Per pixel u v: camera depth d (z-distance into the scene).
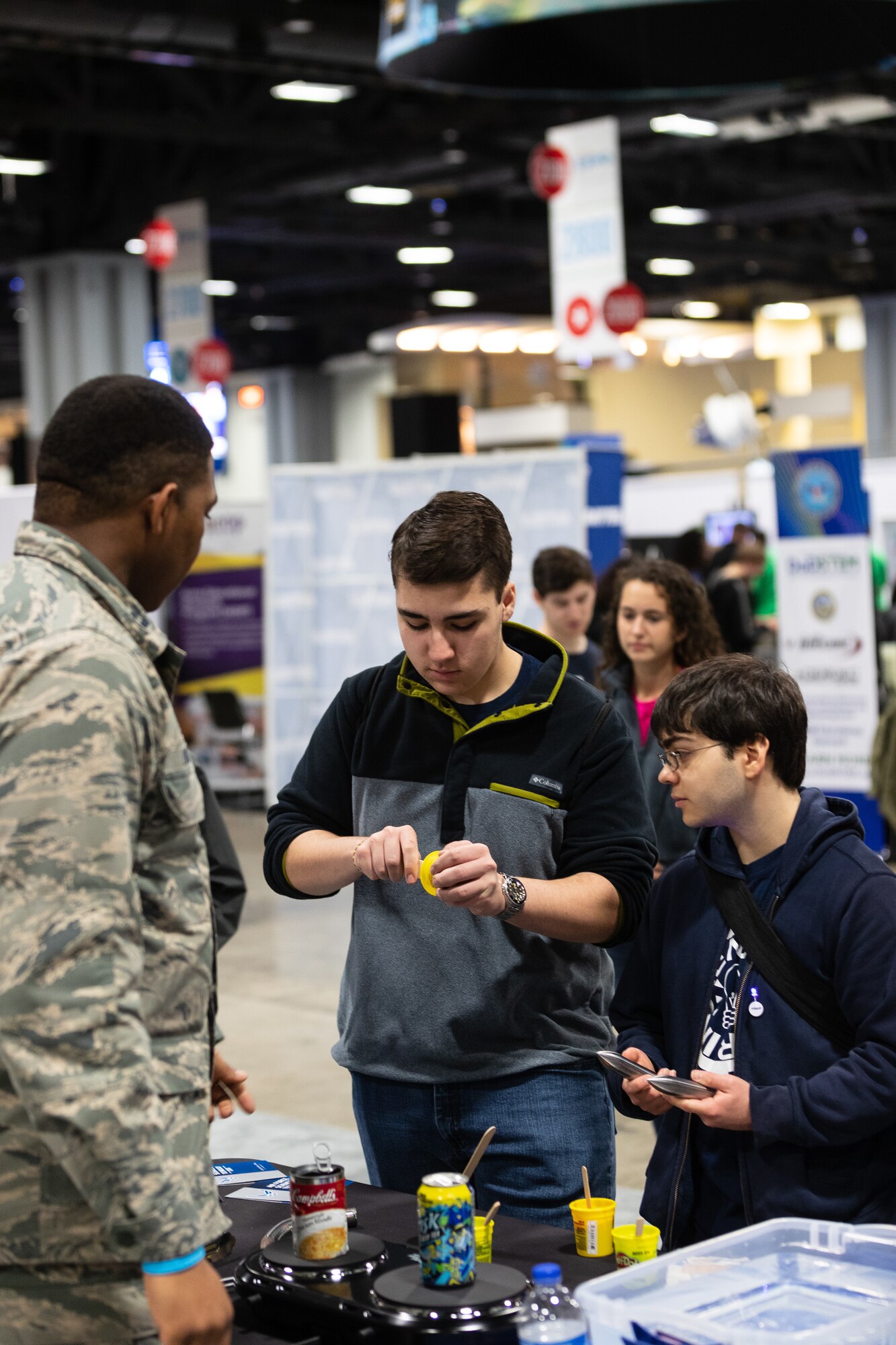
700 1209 1.84
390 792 2.03
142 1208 1.26
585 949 2.04
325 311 20.80
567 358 9.84
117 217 13.70
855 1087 1.67
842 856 1.77
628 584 3.42
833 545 7.06
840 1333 1.38
